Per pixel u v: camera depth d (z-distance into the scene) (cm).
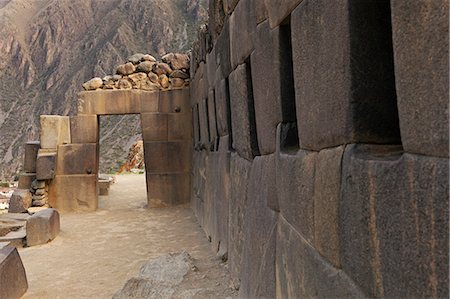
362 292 129
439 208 92
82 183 997
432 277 94
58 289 461
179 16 9838
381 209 116
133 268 533
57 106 8450
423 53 99
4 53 10081
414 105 103
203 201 741
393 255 110
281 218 234
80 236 732
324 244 161
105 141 6538
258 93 288
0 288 393
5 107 8700
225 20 429
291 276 206
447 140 90
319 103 168
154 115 1011
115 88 1015
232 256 415
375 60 140
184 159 1017
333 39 151
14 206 934
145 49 9012
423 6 98
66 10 10762
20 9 11644
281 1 215
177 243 657
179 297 369
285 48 230
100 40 9644
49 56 10025
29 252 622
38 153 987
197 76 811
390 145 141
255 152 333
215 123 570
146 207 1034
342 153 147
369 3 139
